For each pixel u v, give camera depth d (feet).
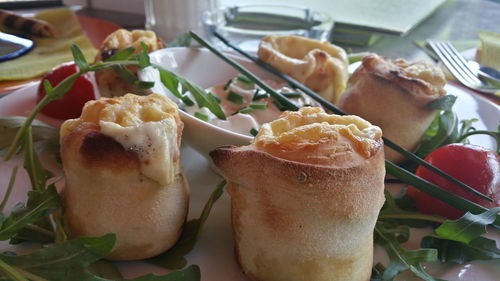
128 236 0.43
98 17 1.25
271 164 0.38
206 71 0.75
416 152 0.62
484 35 0.97
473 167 0.52
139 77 0.61
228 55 0.77
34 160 0.52
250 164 0.39
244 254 0.43
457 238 0.44
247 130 0.58
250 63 0.75
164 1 1.03
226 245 0.47
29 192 0.45
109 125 0.41
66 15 1.14
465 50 0.97
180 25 1.05
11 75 0.84
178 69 0.71
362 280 0.42
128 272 0.44
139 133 0.41
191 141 0.56
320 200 0.38
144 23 1.21
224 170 0.41
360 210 0.39
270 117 0.62
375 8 1.17
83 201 0.43
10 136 0.58
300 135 0.40
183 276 0.40
